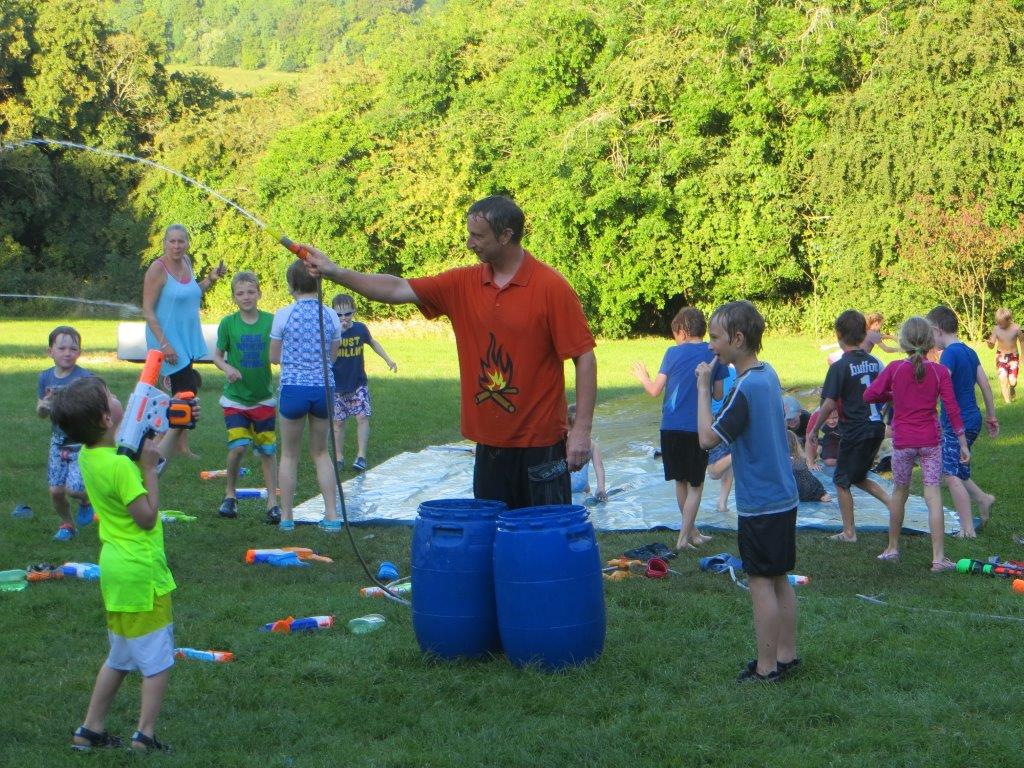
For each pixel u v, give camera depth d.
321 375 8.15
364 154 35.28
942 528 7.02
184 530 8.20
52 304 40.56
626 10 29.62
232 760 4.09
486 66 33.84
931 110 25.38
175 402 4.38
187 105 47.16
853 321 7.84
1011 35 25.28
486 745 4.21
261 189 35.59
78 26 43.22
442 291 5.23
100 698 4.18
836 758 4.06
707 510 8.85
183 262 8.73
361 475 10.40
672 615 5.85
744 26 27.67
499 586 4.98
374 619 5.72
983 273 25.56
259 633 5.58
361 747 4.22
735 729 4.31
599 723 4.46
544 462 5.23
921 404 7.06
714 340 4.86
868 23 27.09
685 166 28.84
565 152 28.72
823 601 6.11
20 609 5.99
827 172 26.84
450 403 15.90
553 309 5.08
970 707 4.57
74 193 44.56
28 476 10.26
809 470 9.16
